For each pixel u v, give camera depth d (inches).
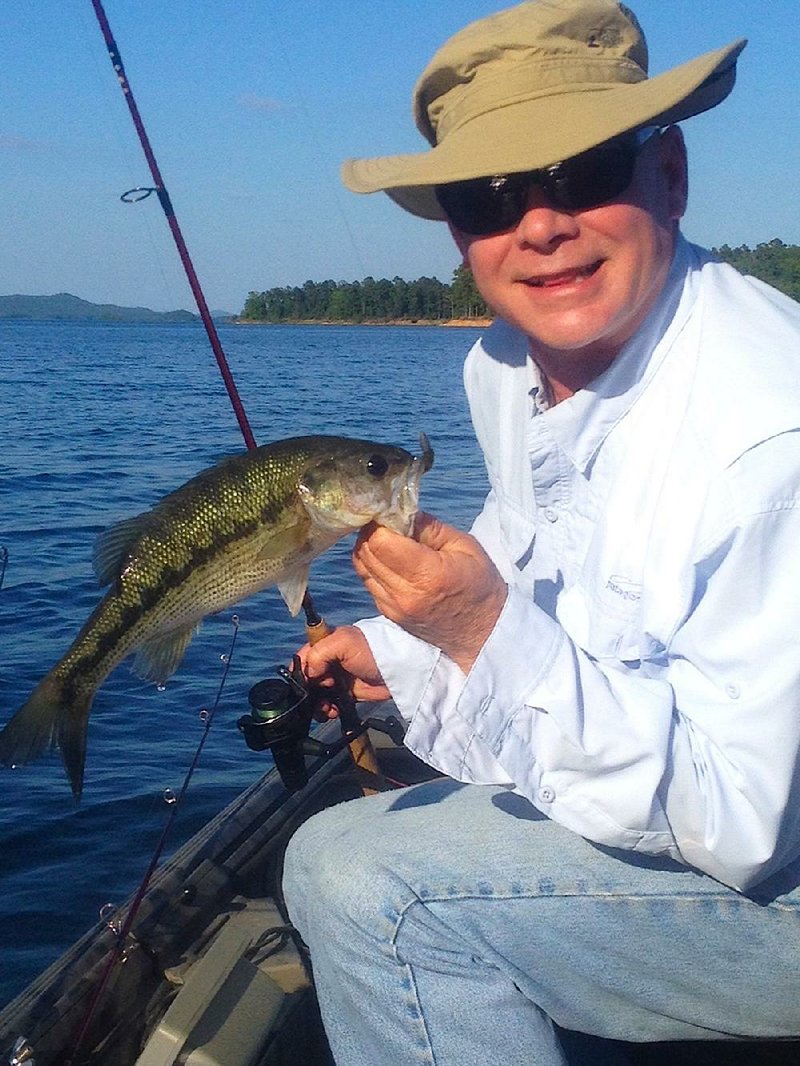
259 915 39.3
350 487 28.6
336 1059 29.1
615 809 25.2
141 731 72.6
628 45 29.1
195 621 31.7
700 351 27.5
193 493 31.0
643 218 28.0
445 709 28.3
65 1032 32.6
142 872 56.3
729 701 24.9
